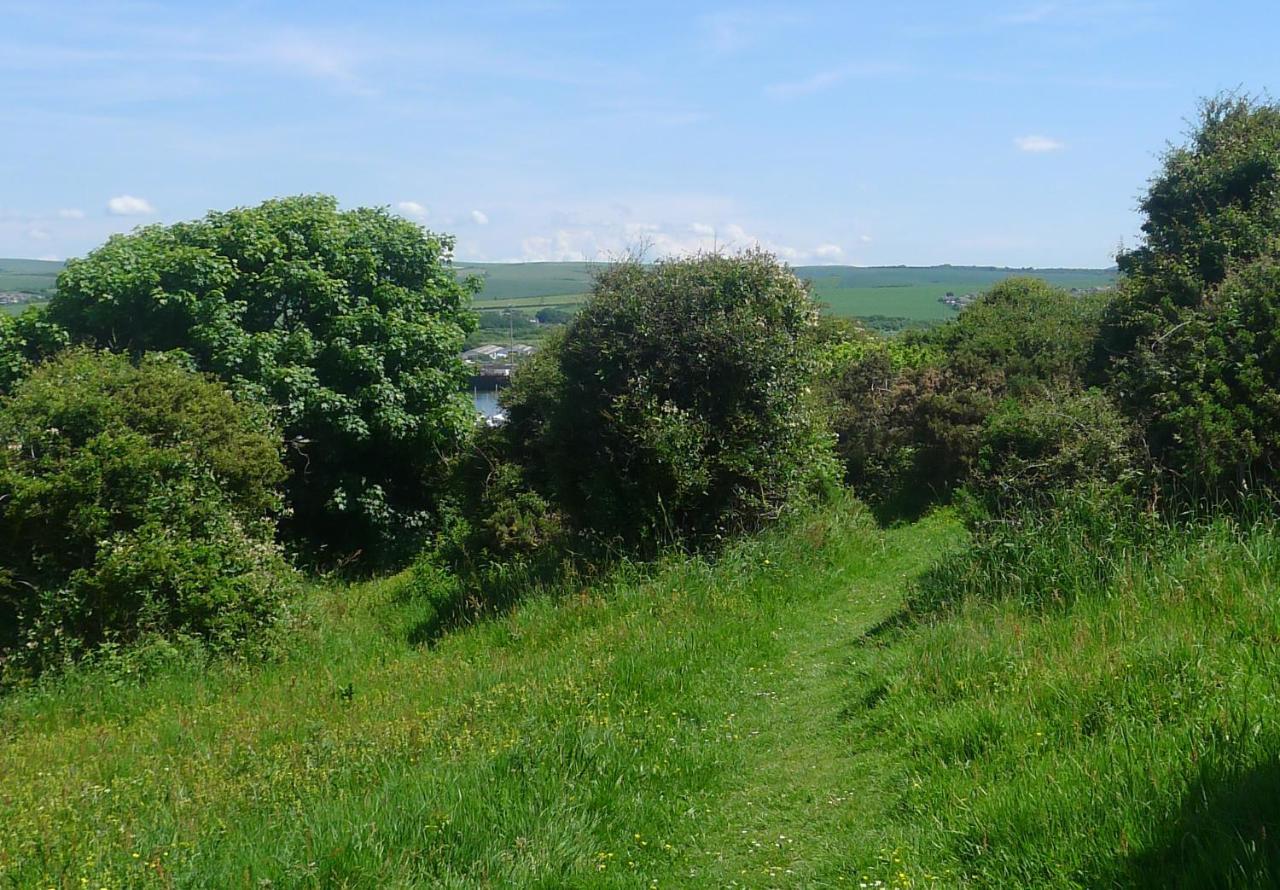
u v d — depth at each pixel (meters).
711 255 14.62
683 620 10.11
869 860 4.77
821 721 7.26
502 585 13.50
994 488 10.61
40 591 12.41
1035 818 4.42
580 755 6.43
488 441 16.83
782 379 14.07
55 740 9.37
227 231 20.80
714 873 5.10
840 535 13.61
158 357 15.52
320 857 4.93
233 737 8.30
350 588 17.89
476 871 4.91
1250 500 8.00
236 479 14.48
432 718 7.82
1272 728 4.49
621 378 13.85
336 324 20.28
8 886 4.99
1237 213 14.23
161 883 4.85
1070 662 6.13
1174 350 9.99
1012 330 20.12
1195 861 3.71
